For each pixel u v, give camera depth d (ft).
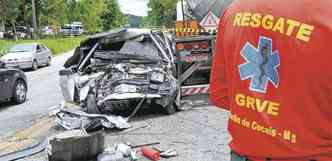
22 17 182.70
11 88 39.01
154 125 26.68
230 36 6.55
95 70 32.09
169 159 19.17
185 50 32.40
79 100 30.37
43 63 88.02
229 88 6.64
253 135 6.15
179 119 27.94
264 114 5.95
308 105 5.52
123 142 22.74
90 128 25.91
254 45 6.03
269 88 5.86
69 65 33.96
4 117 32.83
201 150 20.34
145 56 32.17
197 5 34.12
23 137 25.29
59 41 167.12
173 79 30.22
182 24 32.94
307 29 5.45
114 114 30.17
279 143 5.84
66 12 200.95
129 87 29.30
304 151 5.66
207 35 32.58
